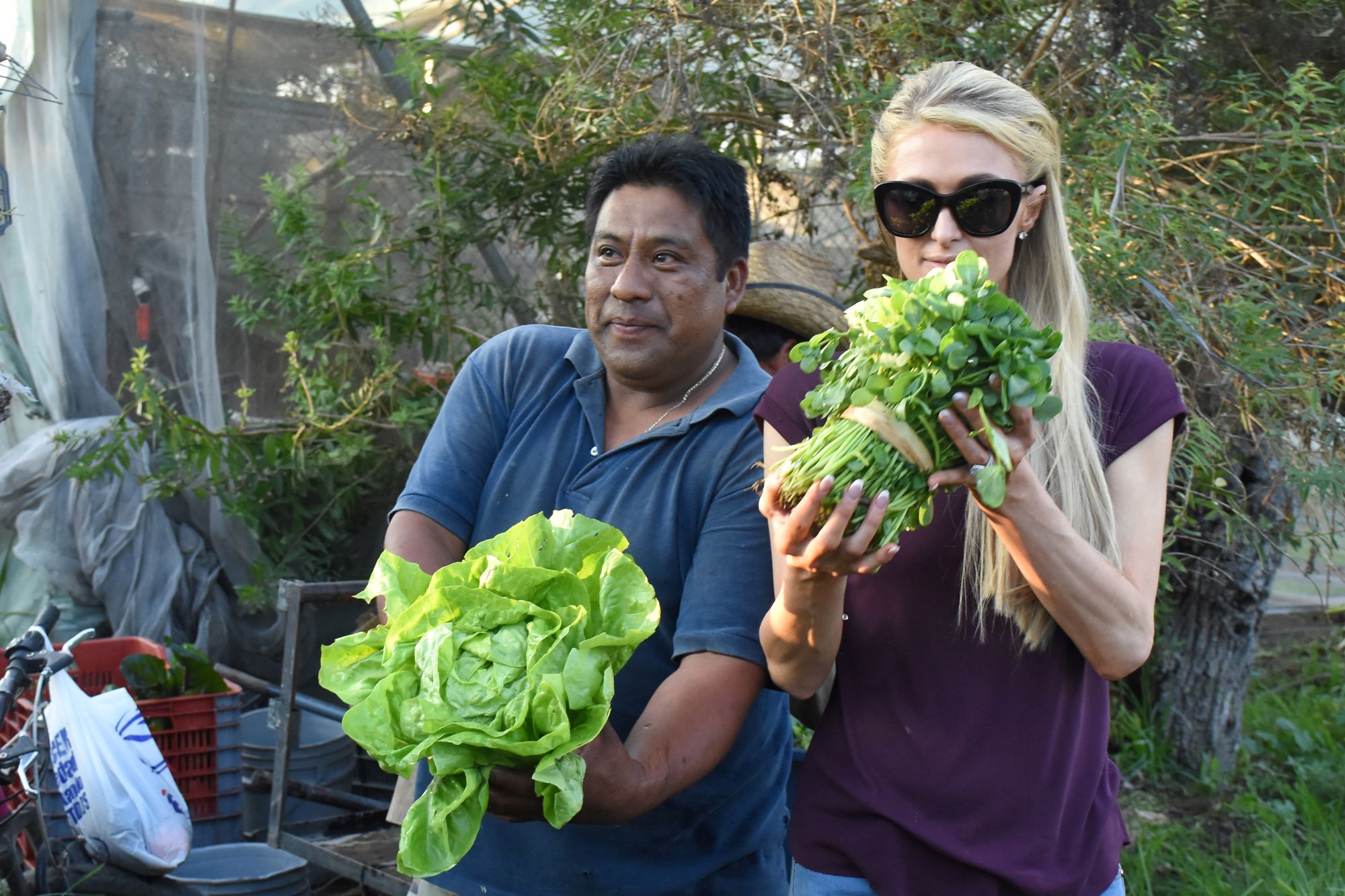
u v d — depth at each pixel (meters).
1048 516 1.53
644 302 2.01
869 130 3.44
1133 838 4.00
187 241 4.81
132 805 3.20
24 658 3.16
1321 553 3.54
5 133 4.75
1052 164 1.79
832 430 1.51
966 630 1.73
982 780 1.69
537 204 4.66
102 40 4.71
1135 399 1.76
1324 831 4.00
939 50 3.63
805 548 1.52
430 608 1.62
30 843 3.23
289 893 3.47
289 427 4.76
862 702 1.80
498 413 2.23
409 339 4.74
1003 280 1.84
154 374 4.80
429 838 1.51
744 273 2.18
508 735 1.50
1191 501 3.39
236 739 3.84
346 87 4.91
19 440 4.89
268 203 4.93
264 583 4.75
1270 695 5.42
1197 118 3.65
